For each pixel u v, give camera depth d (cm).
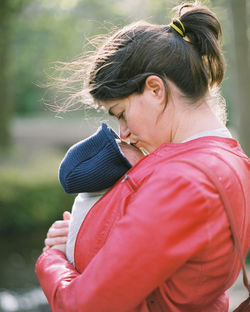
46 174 823
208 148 93
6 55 1046
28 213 735
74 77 106
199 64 97
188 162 88
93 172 103
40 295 535
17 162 980
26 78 1249
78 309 91
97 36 110
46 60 1136
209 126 98
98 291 87
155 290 92
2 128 1139
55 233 116
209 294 94
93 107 113
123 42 99
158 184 87
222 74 104
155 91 97
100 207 101
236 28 515
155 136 100
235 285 375
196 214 84
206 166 88
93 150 106
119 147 105
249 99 536
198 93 98
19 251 690
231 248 90
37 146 1348
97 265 89
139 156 112
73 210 112
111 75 99
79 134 1688
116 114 104
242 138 544
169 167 89
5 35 1003
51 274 104
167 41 98
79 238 105
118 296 86
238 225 92
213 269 89
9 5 967
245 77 528
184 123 97
